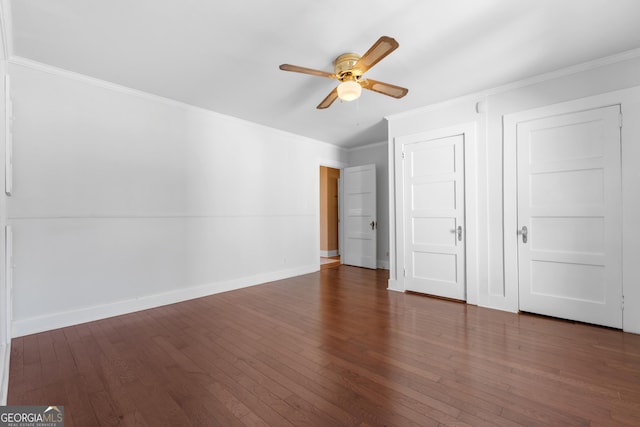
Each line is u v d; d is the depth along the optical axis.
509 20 2.07
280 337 2.46
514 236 3.10
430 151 3.69
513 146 3.10
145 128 3.27
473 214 3.35
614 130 2.59
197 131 3.72
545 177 2.93
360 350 2.22
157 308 3.25
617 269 2.59
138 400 1.63
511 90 3.10
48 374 1.89
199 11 1.97
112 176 3.04
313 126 4.55
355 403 1.60
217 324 2.76
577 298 2.78
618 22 2.09
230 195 4.07
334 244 7.27
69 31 2.17
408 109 3.80
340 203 6.11
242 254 4.20
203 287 3.74
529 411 1.53
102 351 2.21
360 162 5.94
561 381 1.80
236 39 2.29
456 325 2.72
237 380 1.82
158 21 2.07
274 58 2.56
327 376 1.87
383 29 2.15
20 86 2.53
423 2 1.88
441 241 3.62
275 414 1.51
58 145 2.72
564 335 2.49
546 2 1.89
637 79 2.49
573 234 2.79
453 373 1.89
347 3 1.89
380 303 3.41
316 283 4.43
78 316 2.78
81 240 2.83
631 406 1.56
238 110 3.84
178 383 1.79
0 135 1.94
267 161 4.56
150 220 3.30
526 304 3.04
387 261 5.50
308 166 5.25
